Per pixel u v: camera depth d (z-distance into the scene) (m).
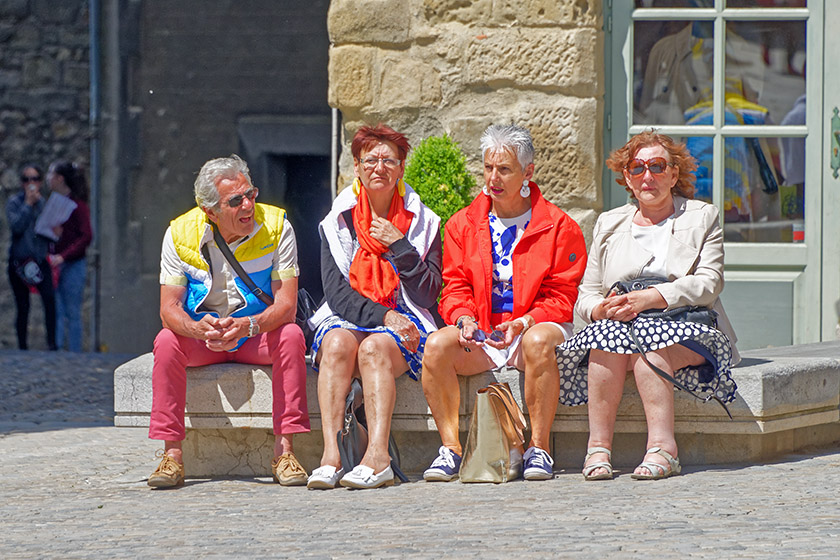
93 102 26.61
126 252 26.81
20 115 26.88
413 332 10.71
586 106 14.75
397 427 10.98
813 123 15.09
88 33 26.66
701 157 15.24
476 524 8.59
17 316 26.39
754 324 15.30
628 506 9.08
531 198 11.20
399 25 15.10
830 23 15.00
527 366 10.62
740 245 15.26
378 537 8.25
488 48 14.84
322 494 10.14
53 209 26.08
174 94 26.47
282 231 11.02
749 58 15.17
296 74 26.05
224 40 26.19
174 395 10.78
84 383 19.75
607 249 11.08
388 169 10.97
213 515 9.32
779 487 9.66
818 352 12.94
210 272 10.91
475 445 10.52
